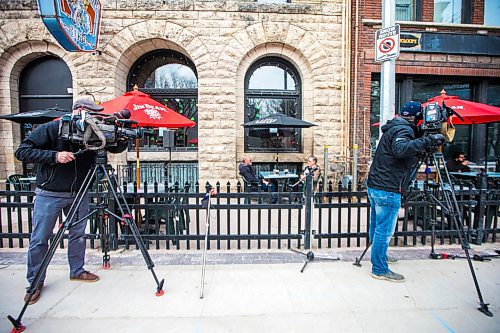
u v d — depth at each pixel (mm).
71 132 2842
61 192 3086
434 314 2732
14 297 2979
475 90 9859
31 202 4297
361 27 9133
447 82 9828
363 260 3949
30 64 9250
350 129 9266
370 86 9258
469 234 4598
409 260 3961
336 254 4172
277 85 9695
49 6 5992
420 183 6207
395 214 3314
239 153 9328
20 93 9266
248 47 8914
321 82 9117
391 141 3191
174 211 4613
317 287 3207
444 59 9273
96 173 3414
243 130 9344
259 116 9625
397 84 9625
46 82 9297
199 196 4246
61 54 8727
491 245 4570
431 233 4352
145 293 3066
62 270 3578
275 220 6117
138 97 5574
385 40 4648
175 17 8703
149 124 5168
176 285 3230
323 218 6402
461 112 5840
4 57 8734
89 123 2818
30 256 3004
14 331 2420
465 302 2938
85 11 7109
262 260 3949
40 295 3014
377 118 9688
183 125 5699
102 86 8727
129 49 8867
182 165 9469
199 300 2936
